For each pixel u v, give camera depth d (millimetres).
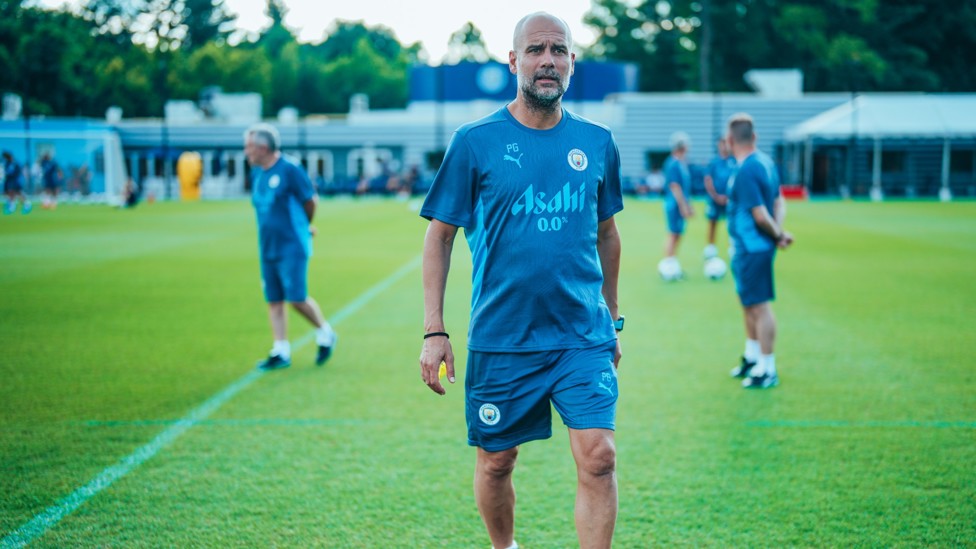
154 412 5246
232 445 4617
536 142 2906
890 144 39531
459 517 3668
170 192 39031
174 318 8641
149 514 3686
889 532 3467
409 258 14289
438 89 46344
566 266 2908
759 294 5801
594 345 2973
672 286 10883
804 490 3924
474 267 3016
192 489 3975
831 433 4770
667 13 64188
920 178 39531
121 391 5750
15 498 3850
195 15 85438
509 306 2914
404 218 24438
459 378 6258
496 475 3098
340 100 79375
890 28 52969
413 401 5527
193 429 4902
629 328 8039
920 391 5652
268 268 6414
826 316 8523
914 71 52000
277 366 6480
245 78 69375
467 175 2910
